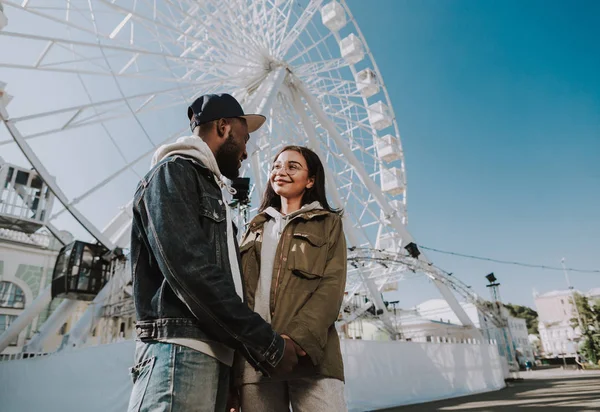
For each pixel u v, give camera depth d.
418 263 16.27
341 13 17.52
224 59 13.32
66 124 9.47
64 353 6.41
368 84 18.47
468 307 39.97
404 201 20.05
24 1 7.87
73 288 9.98
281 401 1.72
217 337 1.21
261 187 14.66
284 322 1.60
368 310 18.83
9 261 17.30
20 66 8.46
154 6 10.52
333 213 1.95
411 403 10.20
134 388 1.20
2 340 9.95
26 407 6.47
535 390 13.93
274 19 14.58
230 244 1.42
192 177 1.32
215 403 1.23
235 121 1.60
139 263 1.31
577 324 42.34
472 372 13.79
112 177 10.09
